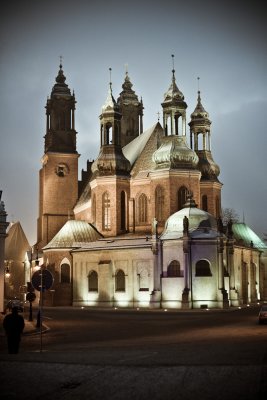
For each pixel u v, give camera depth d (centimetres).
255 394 1702
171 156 10075
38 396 1786
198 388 1805
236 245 9556
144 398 1727
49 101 13350
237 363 2186
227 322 5672
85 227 10719
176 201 10044
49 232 12675
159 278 8894
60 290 10262
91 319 6550
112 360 2391
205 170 11194
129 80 14175
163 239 8950
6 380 2002
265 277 11469
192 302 8569
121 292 9419
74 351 2984
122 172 10712
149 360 2388
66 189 12875
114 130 10831
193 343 3425
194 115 11431
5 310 7256
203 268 8694
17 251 16825
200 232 8800
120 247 9475
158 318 6700
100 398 1742
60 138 13000
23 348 3356
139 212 10619
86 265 10044
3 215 6519
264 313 5147
